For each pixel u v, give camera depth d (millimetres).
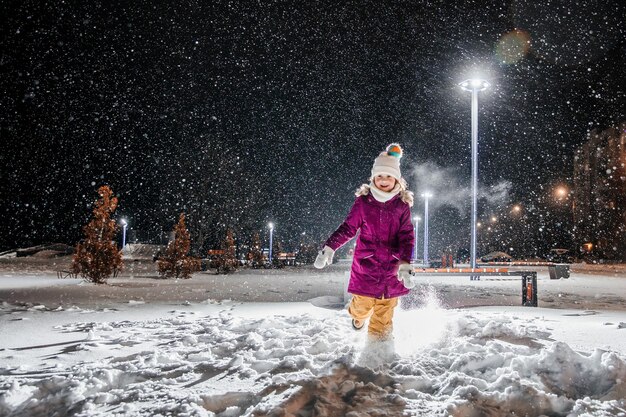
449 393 3111
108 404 3098
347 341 4523
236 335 5305
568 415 2777
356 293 4184
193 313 8023
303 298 11758
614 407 2820
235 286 16531
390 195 4141
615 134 62938
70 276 20641
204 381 3488
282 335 5090
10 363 4242
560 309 8641
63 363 4227
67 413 2965
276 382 3271
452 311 7250
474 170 17781
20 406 3131
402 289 4191
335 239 4180
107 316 7668
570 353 3414
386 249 4160
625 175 61188
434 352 4082
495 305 9883
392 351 4020
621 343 4656
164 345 4965
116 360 4266
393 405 2896
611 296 13531
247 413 2768
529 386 2984
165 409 2922
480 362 3617
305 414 2824
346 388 3111
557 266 24891
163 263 22250
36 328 6301
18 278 19781
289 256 52219
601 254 65062
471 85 17828
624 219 61406
